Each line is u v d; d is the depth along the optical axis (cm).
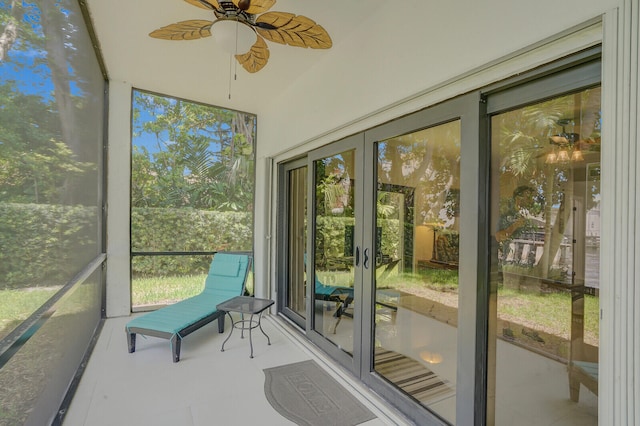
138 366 270
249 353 302
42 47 163
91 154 299
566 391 155
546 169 152
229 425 197
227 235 471
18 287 135
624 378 107
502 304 168
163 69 341
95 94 315
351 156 279
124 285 394
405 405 211
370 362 246
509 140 164
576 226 146
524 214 161
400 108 217
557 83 141
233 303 321
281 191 427
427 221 204
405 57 205
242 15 192
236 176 475
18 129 136
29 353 153
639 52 105
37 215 156
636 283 104
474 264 169
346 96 265
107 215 384
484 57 157
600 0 115
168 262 434
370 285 249
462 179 177
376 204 247
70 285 208
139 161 414
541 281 158
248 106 444
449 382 187
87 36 267
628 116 107
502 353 168
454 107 183
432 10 186
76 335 251
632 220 106
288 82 360
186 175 444
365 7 228
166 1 232
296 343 327
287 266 418
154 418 202
